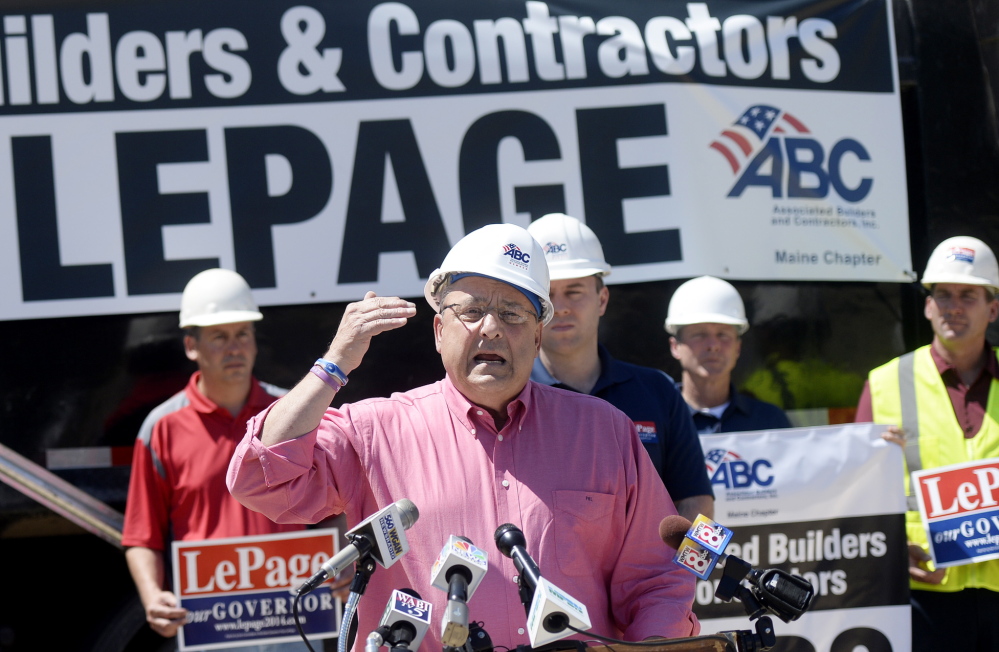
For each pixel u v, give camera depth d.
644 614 4.55
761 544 7.71
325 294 8.56
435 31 8.70
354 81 8.62
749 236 8.85
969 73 9.45
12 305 8.28
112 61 8.41
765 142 8.92
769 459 7.79
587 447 4.74
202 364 8.00
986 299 8.52
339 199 8.59
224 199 8.49
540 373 6.75
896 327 9.20
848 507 7.79
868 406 8.81
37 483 8.29
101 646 8.27
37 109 8.34
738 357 9.01
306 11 8.59
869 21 9.17
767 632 4.05
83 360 8.41
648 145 8.79
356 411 4.73
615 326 8.94
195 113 8.48
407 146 8.65
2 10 8.33
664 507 4.94
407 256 8.62
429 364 8.81
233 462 4.36
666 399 6.74
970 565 8.15
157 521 7.85
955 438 8.43
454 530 4.45
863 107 9.12
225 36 8.52
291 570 7.75
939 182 9.35
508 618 4.34
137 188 8.41
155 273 8.41
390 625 3.65
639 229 8.76
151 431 7.93
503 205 8.69
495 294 4.51
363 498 4.63
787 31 9.03
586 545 4.62
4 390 8.31
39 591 8.26
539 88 8.74
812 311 9.09
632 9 8.89
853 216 9.05
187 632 7.63
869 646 7.70
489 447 4.64
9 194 8.30
